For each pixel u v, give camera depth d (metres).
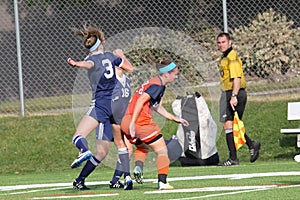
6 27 48.16
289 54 45.94
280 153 39.81
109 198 23.78
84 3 47.56
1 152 41.69
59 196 25.19
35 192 27.45
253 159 36.88
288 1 46.59
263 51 45.91
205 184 27.39
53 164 40.38
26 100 46.78
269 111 43.88
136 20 46.97
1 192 28.45
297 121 42.28
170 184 27.70
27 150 41.75
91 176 34.28
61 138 42.72
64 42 47.56
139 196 23.97
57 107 45.91
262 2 46.50
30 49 47.50
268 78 45.94
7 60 47.44
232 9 46.34
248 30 46.22
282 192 23.38
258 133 41.81
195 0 45.84
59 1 47.72
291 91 45.69
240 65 35.69
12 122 44.72
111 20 47.28
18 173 39.34
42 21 47.72
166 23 46.50
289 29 46.16
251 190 24.42
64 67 47.41
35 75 47.19
